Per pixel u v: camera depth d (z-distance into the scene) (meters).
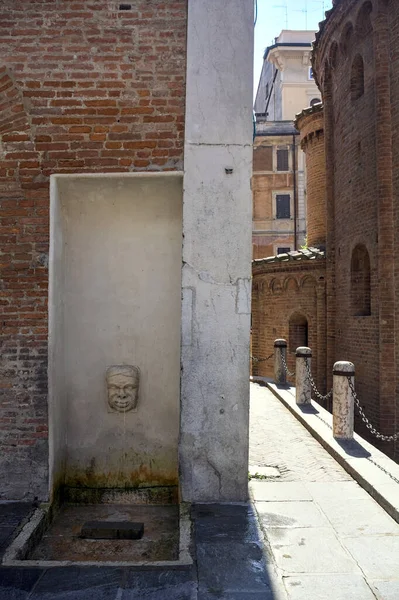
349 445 7.32
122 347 5.79
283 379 12.93
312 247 19.86
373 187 12.89
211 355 5.31
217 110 5.32
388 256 12.11
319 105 20.44
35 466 5.25
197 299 5.30
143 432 5.79
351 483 6.07
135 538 4.96
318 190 21.02
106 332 5.79
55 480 5.44
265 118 40.50
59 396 5.58
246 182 5.32
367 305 13.89
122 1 5.35
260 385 13.61
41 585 3.84
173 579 3.94
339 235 15.06
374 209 12.82
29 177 5.30
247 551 4.36
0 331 5.28
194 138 5.30
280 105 41.69
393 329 12.05
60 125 5.30
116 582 3.89
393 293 12.08
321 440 7.84
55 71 5.30
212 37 5.33
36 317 5.28
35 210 5.31
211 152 5.31
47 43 5.32
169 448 5.79
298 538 4.61
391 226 12.15
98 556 4.61
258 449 7.58
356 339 13.67
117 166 5.30
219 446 5.32
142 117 5.31
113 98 5.30
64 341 5.74
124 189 5.54
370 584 3.91
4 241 5.30
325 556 4.30
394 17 12.11
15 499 5.25
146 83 5.32
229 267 5.32
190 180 5.29
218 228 5.31
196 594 3.75
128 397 5.66
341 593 3.79
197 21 5.33
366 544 4.52
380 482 5.75
